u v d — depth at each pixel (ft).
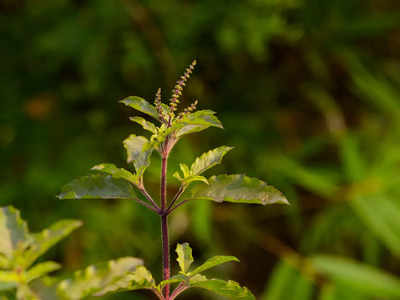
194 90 5.02
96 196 1.89
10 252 1.80
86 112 4.99
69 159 4.50
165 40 4.83
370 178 4.43
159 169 3.91
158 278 4.51
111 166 1.88
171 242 4.81
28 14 4.90
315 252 4.85
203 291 4.61
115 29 4.77
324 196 4.79
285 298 3.99
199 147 4.77
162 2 4.79
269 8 4.78
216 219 4.88
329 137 5.09
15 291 1.88
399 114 4.95
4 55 4.91
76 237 4.29
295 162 4.81
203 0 4.75
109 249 4.35
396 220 4.15
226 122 4.97
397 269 5.15
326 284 3.95
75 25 4.72
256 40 4.63
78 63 4.94
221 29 4.67
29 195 4.33
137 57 4.60
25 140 4.75
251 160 4.88
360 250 5.05
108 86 4.89
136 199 1.91
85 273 1.78
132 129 4.82
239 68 5.17
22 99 4.90
